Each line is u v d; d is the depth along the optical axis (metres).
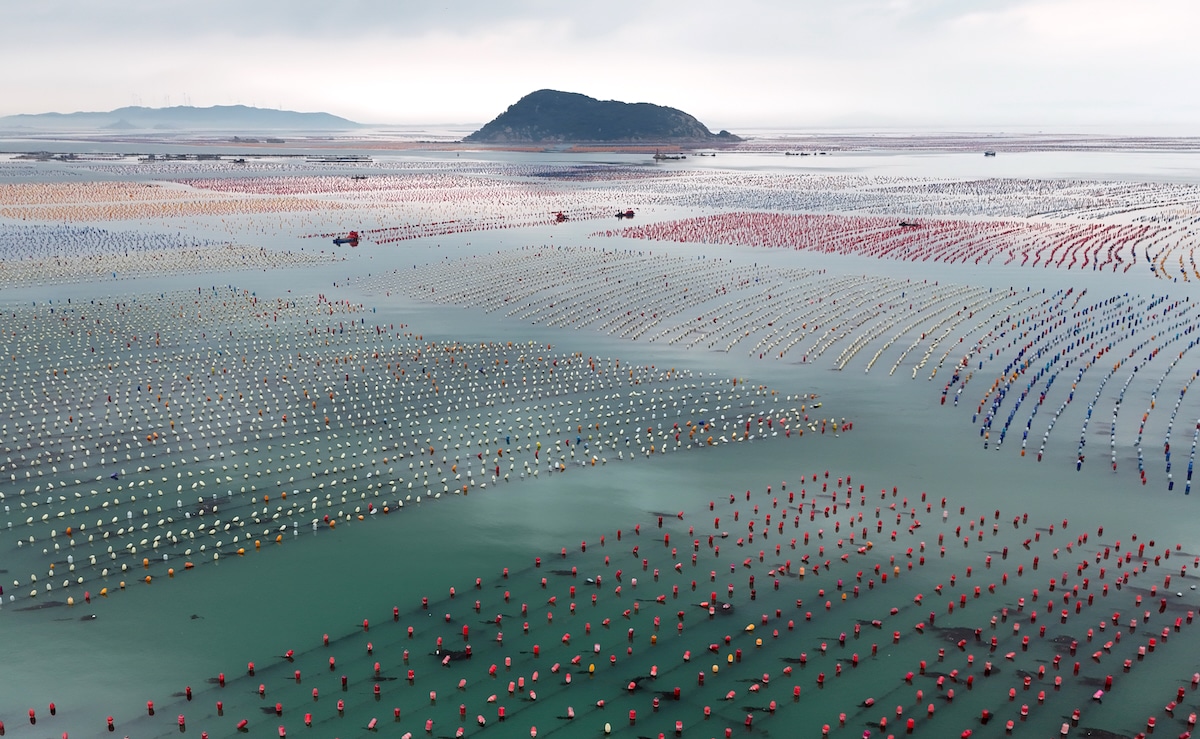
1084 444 44.31
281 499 38.34
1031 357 58.75
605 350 61.19
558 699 25.80
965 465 41.97
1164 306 73.06
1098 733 24.41
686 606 30.59
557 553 33.91
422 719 24.83
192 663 26.97
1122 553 33.88
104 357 58.31
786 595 31.31
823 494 39.03
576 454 43.59
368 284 82.31
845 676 26.92
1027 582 32.00
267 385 53.34
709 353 60.62
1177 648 28.16
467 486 39.78
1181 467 41.50
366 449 43.97
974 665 27.39
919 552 34.16
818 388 53.12
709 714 25.19
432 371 56.28
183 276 84.69
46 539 34.62
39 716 24.52
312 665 27.02
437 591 31.17
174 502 37.94
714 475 41.09
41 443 44.19
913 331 65.81
